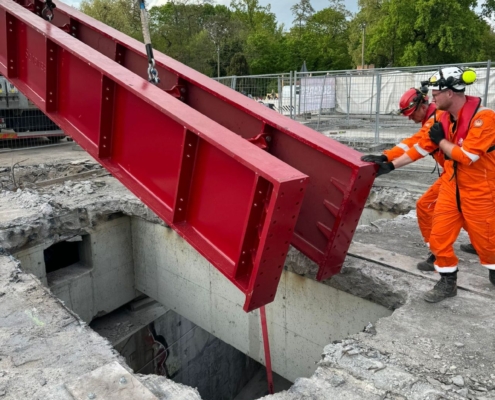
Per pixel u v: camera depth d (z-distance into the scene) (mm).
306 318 5504
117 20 38094
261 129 4230
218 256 3586
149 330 7902
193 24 53812
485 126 3168
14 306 3971
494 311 3660
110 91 4176
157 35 50469
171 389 2936
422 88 3879
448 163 3518
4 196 7277
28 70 5180
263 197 3113
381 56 37844
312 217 3934
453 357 3098
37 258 6367
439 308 3754
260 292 3299
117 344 7234
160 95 3785
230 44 52531
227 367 9922
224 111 4559
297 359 5828
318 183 3820
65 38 4586
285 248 3234
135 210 7250
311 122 14617
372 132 12891
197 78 4758
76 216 6934
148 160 4043
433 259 4469
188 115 3545
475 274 4312
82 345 3416
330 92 14773
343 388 2854
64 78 4711
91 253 7270
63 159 12414
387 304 4422
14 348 3379
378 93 11516
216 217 3578
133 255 8000
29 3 5859
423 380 2873
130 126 4152
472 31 31891
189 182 3713
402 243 5250
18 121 15734
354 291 4730
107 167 4316
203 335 9133
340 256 3963
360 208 3797
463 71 3186
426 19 31375
